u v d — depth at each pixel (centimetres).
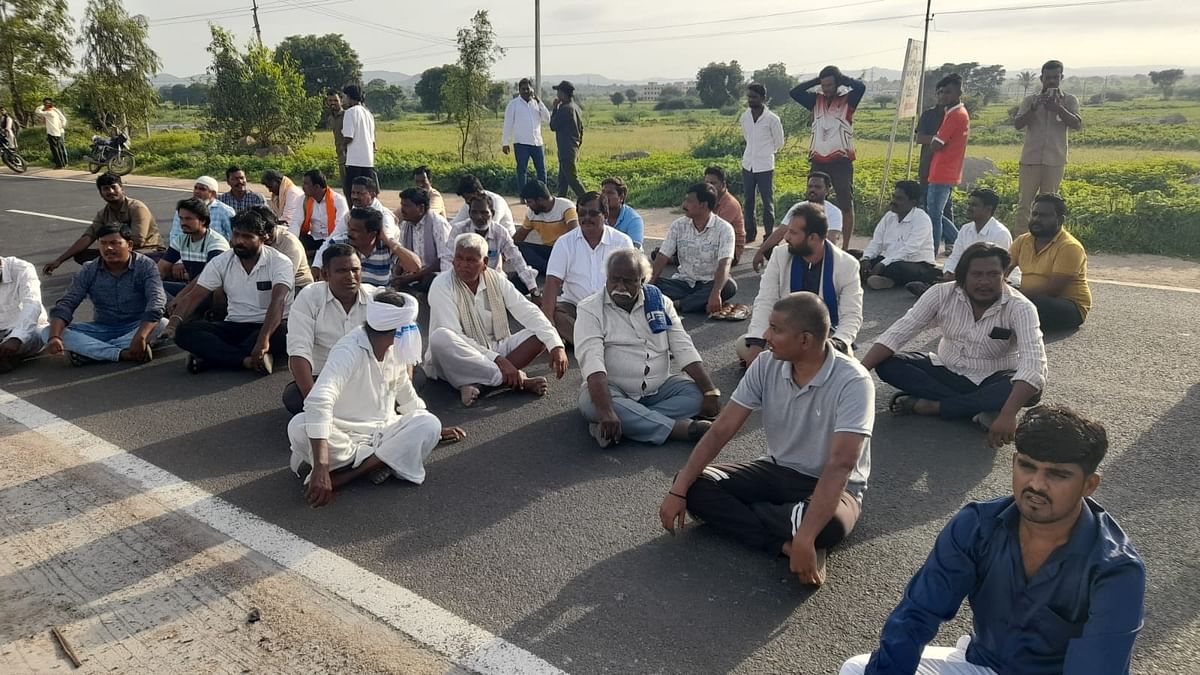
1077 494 195
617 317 481
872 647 299
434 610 324
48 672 292
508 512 402
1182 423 482
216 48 2567
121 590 340
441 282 558
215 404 554
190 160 2381
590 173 1811
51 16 3173
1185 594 323
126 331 652
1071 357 599
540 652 298
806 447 356
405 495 420
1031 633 211
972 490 416
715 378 588
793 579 342
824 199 807
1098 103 6856
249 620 319
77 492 427
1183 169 1633
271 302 609
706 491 362
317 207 926
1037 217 639
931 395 504
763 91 1033
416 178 911
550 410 534
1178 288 780
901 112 1137
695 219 734
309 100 2698
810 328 329
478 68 2139
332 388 402
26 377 613
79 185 1953
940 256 956
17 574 352
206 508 408
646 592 334
